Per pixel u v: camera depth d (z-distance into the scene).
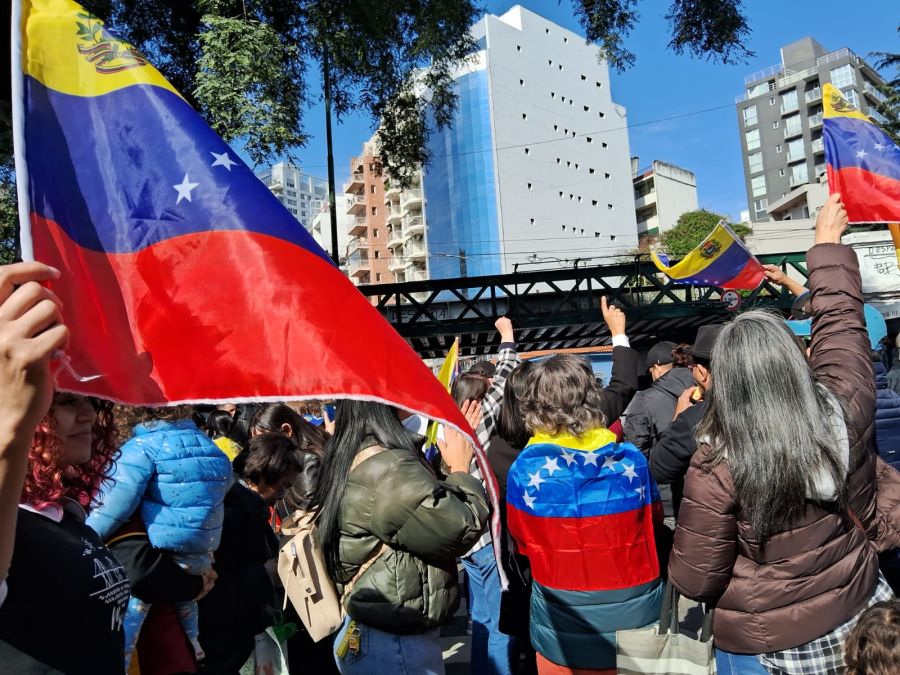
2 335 0.99
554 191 67.19
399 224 78.69
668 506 6.27
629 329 20.33
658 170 76.44
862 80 81.31
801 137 83.31
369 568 2.40
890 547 2.43
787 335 2.05
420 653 2.40
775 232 33.94
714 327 3.38
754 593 2.06
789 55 87.19
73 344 1.48
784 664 2.05
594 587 2.71
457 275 63.53
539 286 62.81
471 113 64.62
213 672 2.63
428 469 2.41
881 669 1.78
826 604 2.02
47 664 1.27
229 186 1.68
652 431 4.41
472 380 3.98
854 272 2.42
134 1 10.98
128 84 1.72
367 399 1.56
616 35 13.08
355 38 11.97
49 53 1.64
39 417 1.02
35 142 1.56
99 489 1.97
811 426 1.97
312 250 1.70
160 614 2.39
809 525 2.02
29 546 1.30
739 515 2.06
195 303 1.62
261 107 9.07
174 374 1.58
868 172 3.16
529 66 67.81
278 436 3.42
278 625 3.20
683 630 4.29
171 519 2.27
